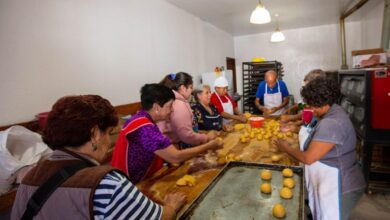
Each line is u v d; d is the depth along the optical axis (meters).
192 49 4.68
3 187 1.33
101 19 2.59
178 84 1.99
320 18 5.61
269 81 3.72
